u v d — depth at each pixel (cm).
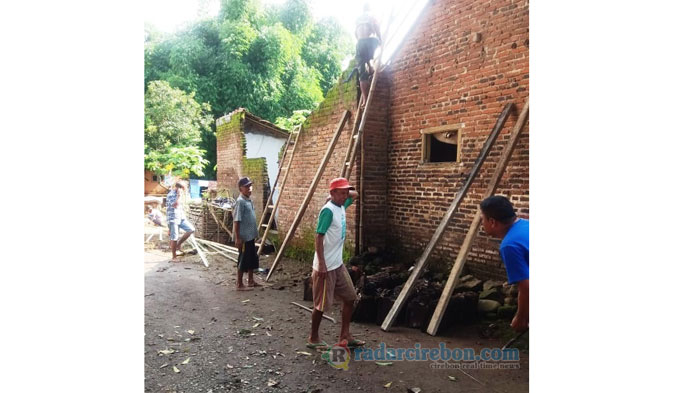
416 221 740
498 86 605
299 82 2483
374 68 743
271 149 1453
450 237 677
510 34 588
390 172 790
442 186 691
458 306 516
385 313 525
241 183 687
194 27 2430
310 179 903
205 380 379
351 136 743
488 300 548
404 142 761
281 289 695
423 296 526
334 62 2834
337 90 820
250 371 397
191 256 995
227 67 2278
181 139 2027
